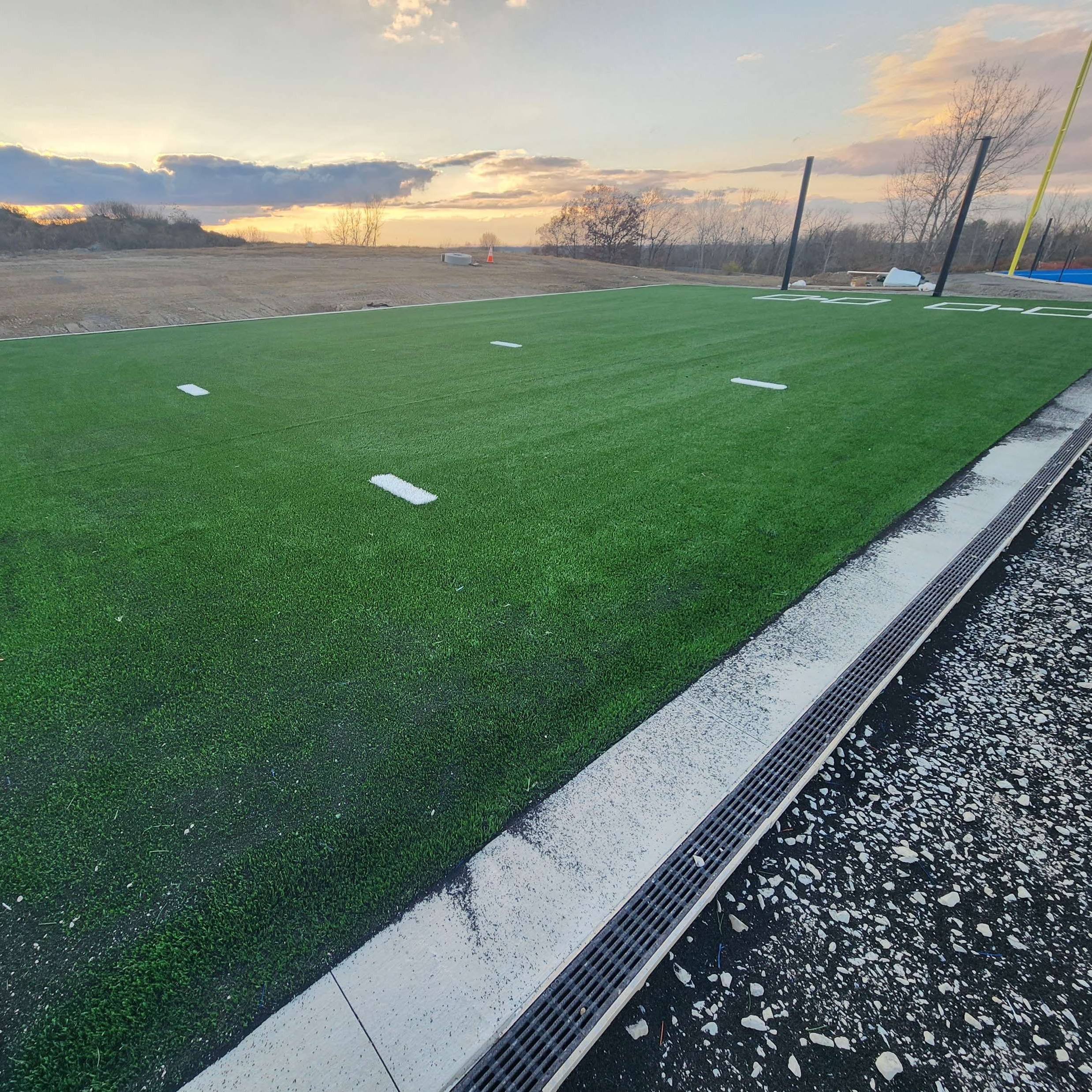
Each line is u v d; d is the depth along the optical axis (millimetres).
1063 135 19297
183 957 1446
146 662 2449
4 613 2805
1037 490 3947
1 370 8477
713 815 1785
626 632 2590
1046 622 2715
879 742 2090
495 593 2896
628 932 1489
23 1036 1309
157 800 1849
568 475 4332
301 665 2418
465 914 1527
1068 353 8188
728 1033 1331
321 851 1688
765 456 4602
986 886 1624
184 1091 1213
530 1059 1267
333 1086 1223
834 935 1514
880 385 6621
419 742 2041
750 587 2926
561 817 1775
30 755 2016
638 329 11172
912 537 3389
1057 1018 1348
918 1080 1254
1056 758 2020
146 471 4590
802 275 39688
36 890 1599
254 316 13820
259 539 3488
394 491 4125
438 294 17156
